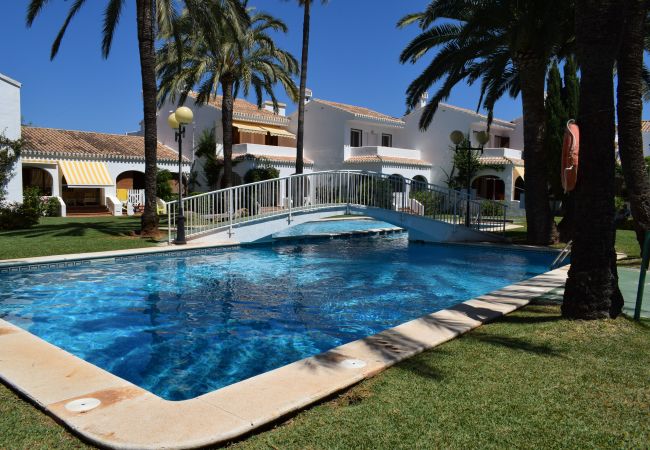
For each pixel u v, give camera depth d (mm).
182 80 28000
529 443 3576
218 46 23203
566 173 6926
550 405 4207
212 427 3684
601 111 6609
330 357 5312
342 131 39625
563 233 18328
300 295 10500
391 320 8641
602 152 6680
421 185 24312
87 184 32594
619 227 24484
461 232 19812
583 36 6637
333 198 20438
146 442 3463
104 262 13508
